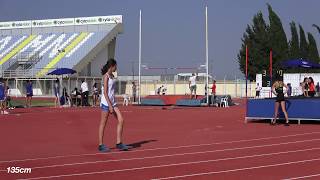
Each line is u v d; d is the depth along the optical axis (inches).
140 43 1696.6
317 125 788.6
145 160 418.6
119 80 2568.9
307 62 994.1
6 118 970.7
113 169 374.0
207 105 1521.9
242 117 984.9
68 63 2534.5
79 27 2864.2
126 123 839.1
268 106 826.8
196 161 412.5
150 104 1609.3
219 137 605.0
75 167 382.9
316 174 352.5
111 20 2810.0
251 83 2402.8
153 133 662.5
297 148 496.1
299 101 806.5
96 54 2645.2
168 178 337.7
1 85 1149.7
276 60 2447.1
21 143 550.3
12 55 2775.6
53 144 539.8
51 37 2876.5
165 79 2413.9
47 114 1098.1
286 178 337.4
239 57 2556.6
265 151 474.3
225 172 360.8
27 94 1469.0
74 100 1565.0
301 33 2581.2
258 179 334.3
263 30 2487.7
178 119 935.7
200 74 2174.0
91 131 697.0
